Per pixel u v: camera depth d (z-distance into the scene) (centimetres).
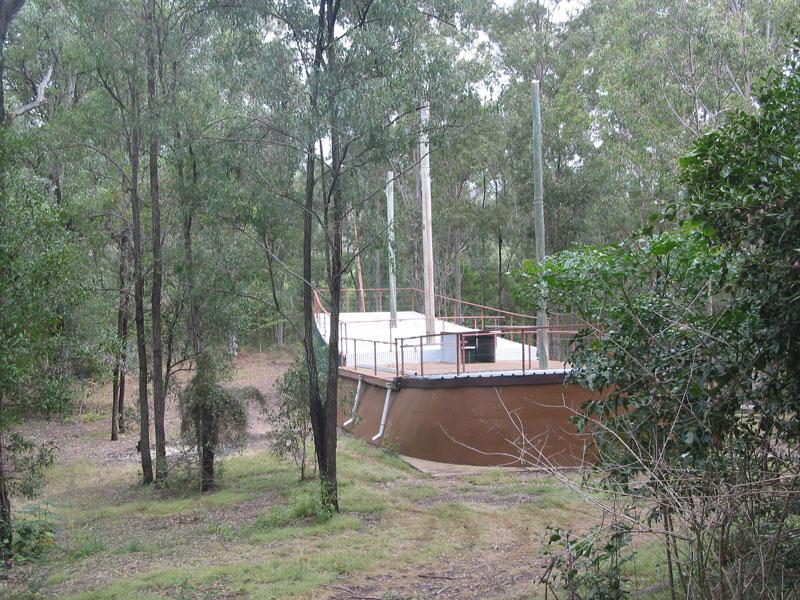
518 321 3962
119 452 2109
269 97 1183
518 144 3014
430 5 1243
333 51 1173
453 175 3375
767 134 513
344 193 1228
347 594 792
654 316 584
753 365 509
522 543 968
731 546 489
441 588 802
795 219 472
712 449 512
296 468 1599
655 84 2289
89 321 1588
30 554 1041
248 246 1448
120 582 854
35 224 1067
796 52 550
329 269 1262
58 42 2166
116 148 1908
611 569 595
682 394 534
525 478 1348
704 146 541
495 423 1452
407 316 3192
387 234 1258
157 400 1577
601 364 606
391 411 1762
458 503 1183
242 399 1552
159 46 1521
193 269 1468
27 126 2077
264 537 1046
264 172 1245
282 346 4716
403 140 1146
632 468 553
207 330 1555
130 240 1967
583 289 662
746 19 2270
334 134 1180
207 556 977
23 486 1142
